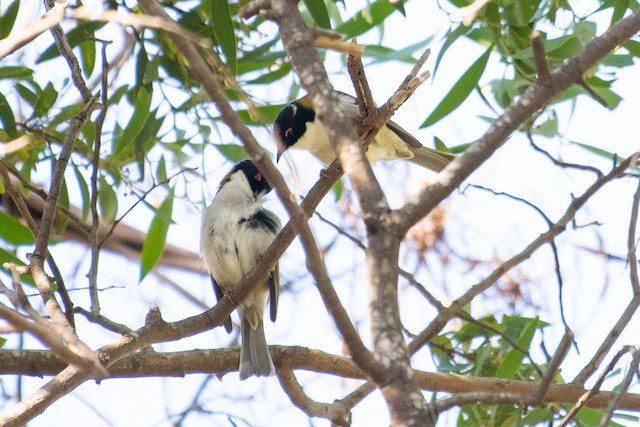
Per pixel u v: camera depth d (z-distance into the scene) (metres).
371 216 4.62
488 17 9.28
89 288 7.88
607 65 9.45
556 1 9.58
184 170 8.59
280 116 11.05
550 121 10.26
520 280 10.62
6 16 9.26
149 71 9.65
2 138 9.86
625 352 6.28
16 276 6.74
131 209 8.21
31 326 4.48
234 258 10.20
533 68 9.46
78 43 9.55
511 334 9.94
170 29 4.29
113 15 4.41
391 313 4.41
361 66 6.46
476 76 9.43
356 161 4.74
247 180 10.53
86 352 4.75
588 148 10.14
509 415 8.71
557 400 8.30
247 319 9.80
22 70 9.60
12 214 11.38
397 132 11.06
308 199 7.22
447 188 4.79
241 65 10.24
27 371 7.47
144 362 7.91
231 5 9.77
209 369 8.31
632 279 7.38
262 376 8.33
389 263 4.52
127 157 10.27
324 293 4.26
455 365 9.77
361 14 10.48
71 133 7.71
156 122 10.20
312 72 5.03
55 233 10.28
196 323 7.62
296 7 5.31
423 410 4.20
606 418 5.89
